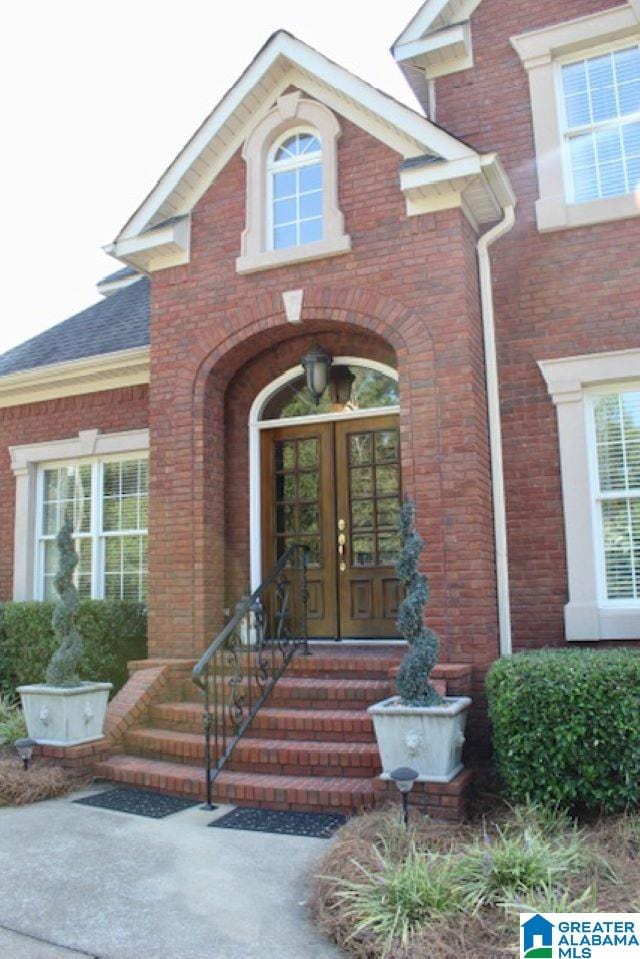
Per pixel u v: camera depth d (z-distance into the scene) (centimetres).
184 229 820
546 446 730
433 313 694
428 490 668
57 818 530
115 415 1005
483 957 322
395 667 640
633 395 720
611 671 481
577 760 477
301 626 833
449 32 810
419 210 714
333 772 580
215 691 615
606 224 739
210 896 402
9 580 1052
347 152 757
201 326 800
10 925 370
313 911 383
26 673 873
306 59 763
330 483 846
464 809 509
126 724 670
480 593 643
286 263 761
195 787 578
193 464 783
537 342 744
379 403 832
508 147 789
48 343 1152
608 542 714
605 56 782
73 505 1038
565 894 352
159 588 777
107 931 363
